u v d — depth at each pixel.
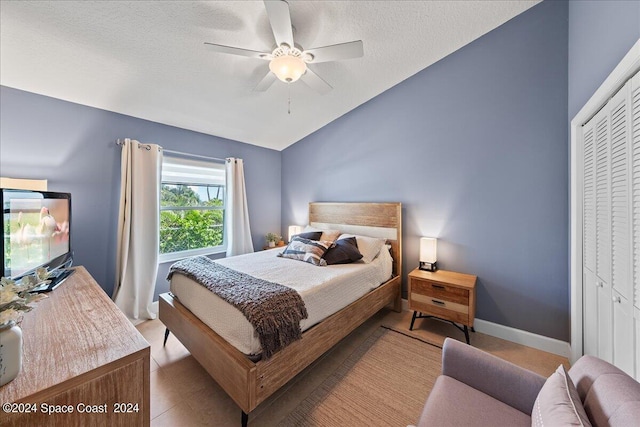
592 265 1.65
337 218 3.49
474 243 2.50
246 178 3.88
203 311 1.73
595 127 1.58
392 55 2.49
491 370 1.11
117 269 2.55
